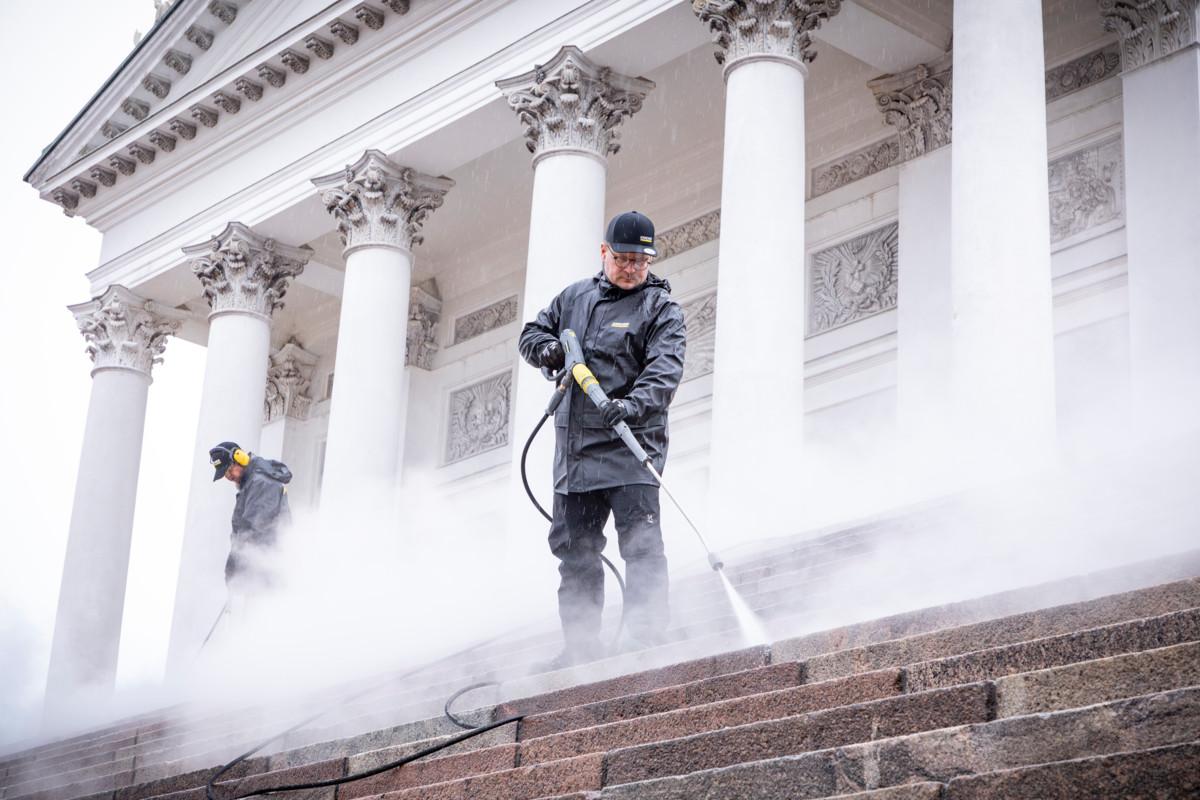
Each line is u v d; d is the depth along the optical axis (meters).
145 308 35.06
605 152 24.98
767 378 19.61
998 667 5.91
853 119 27.88
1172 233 20.56
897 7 24.33
